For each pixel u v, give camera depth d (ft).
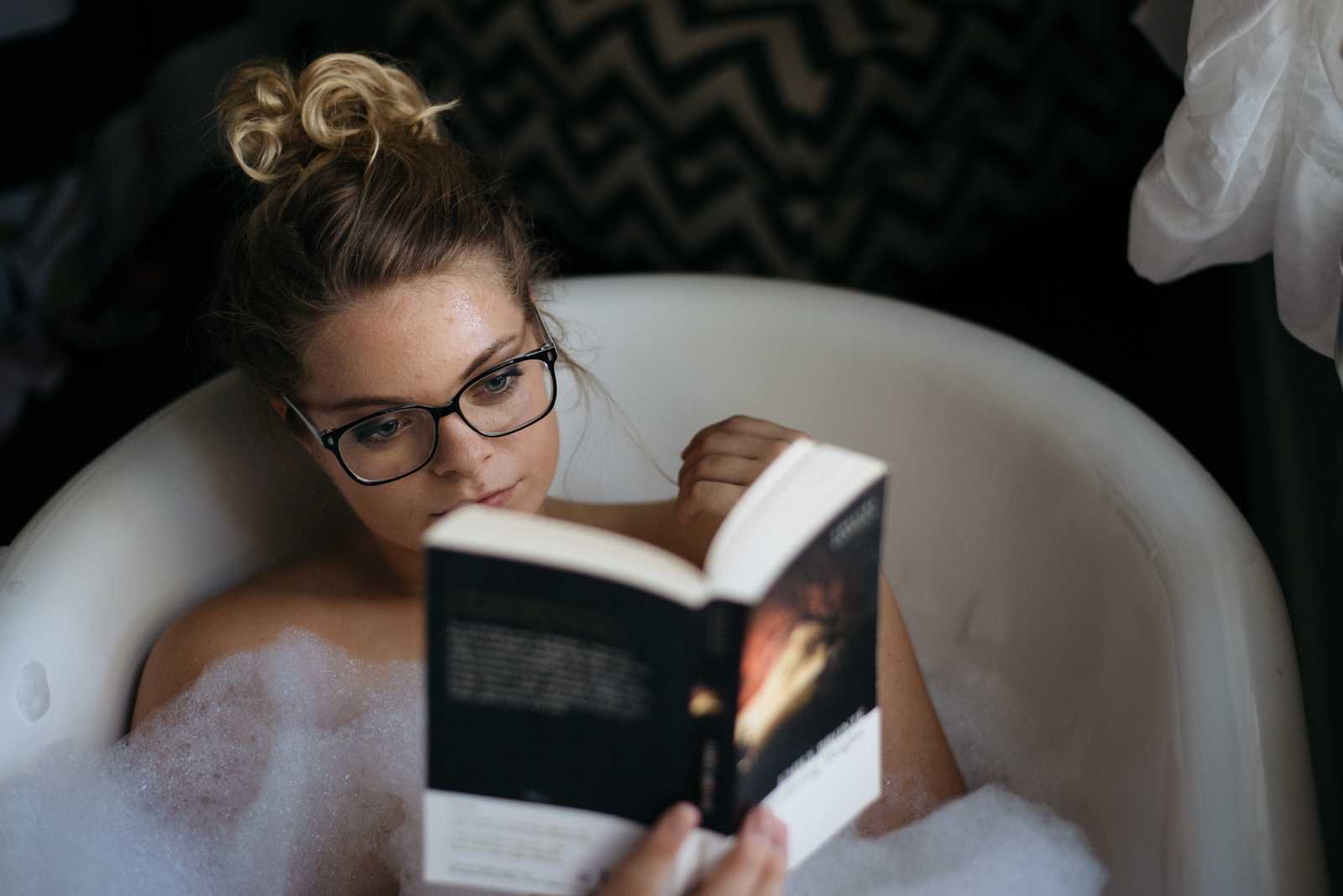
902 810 2.98
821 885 2.83
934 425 3.64
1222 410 5.68
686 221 6.43
